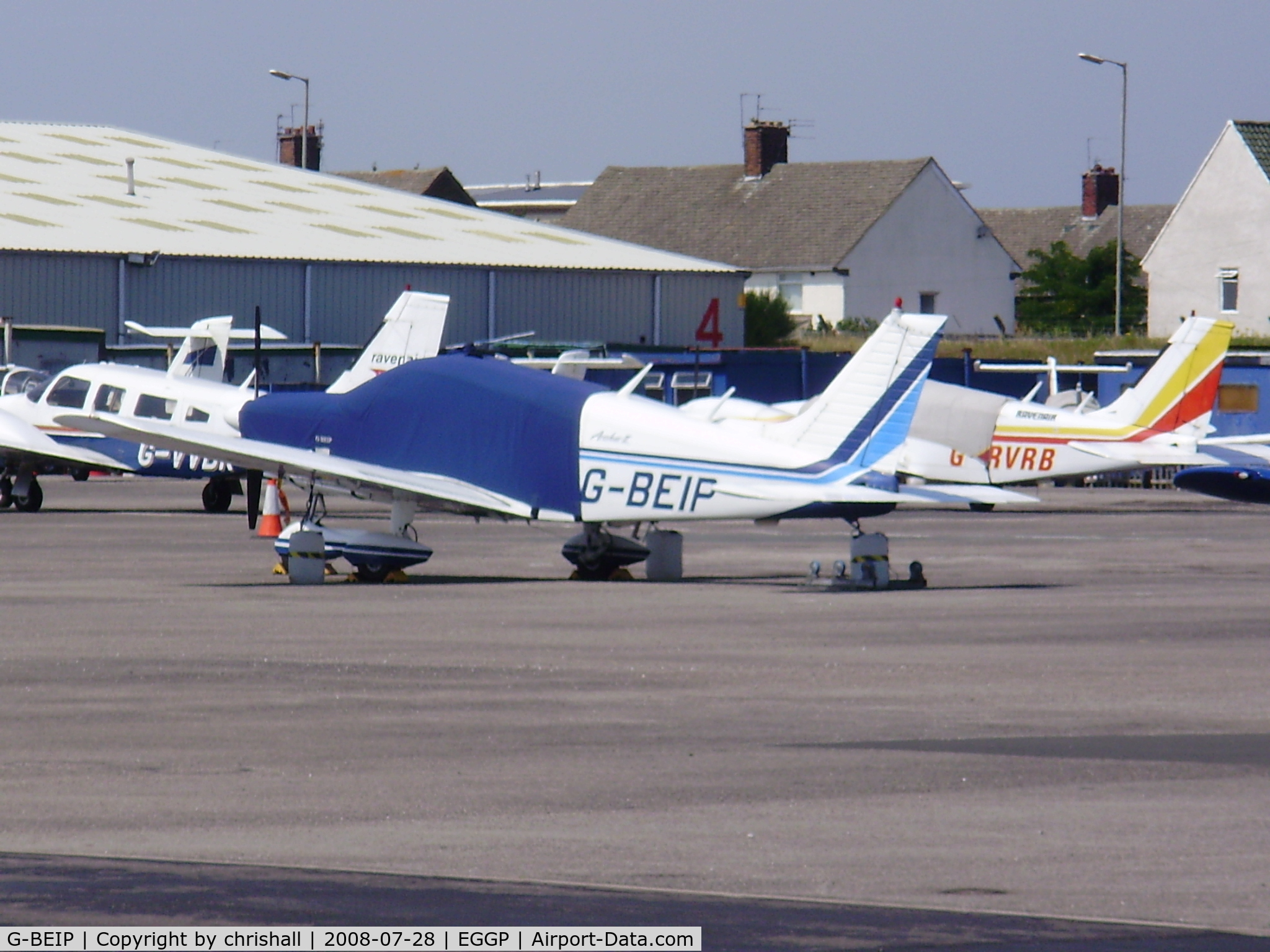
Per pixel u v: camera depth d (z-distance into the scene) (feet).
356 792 118.52
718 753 132.05
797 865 100.94
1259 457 425.69
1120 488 549.13
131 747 132.36
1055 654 185.26
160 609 220.02
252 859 101.35
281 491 335.88
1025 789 120.37
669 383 629.51
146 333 571.69
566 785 120.98
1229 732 141.28
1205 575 274.77
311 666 172.86
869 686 163.53
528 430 262.06
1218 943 87.15
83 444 391.24
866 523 393.09
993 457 439.22
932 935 88.12
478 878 97.91
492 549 313.32
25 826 108.58
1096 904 93.71
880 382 246.47
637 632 201.16
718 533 355.36
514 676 168.25
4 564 277.44
